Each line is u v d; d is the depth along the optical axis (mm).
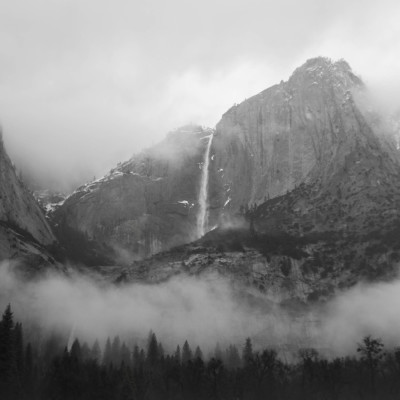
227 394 117562
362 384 119750
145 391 115500
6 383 105625
